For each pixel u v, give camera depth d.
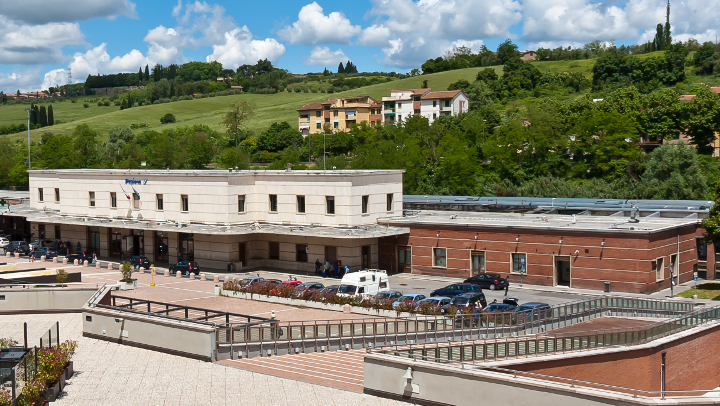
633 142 123.81
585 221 62.28
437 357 28.09
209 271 68.56
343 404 25.83
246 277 63.69
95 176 79.44
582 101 135.38
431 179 118.69
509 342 31.30
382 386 26.80
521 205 76.00
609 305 45.75
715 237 54.41
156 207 73.69
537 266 58.00
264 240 70.50
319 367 31.56
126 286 56.66
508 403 23.62
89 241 82.19
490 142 121.19
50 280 51.09
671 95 125.44
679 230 57.59
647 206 69.00
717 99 116.31
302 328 35.25
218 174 67.94
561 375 32.41
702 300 49.53
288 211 68.31
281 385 28.31
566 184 106.69
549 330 41.00
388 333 36.88
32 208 90.12
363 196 65.62
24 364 24.78
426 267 64.62
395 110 174.88
